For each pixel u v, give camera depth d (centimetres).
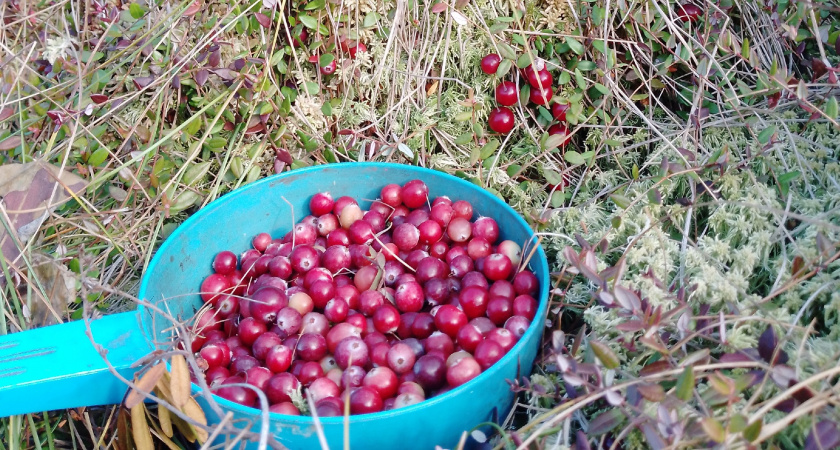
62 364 25
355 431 23
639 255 28
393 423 23
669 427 20
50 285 30
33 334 27
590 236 31
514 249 31
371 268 31
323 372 28
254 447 23
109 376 25
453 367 25
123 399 26
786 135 32
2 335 27
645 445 23
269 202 33
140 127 33
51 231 33
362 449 23
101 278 32
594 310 27
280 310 29
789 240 28
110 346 26
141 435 25
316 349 28
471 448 25
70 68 32
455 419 24
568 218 32
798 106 33
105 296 32
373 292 30
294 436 23
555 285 29
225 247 33
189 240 31
